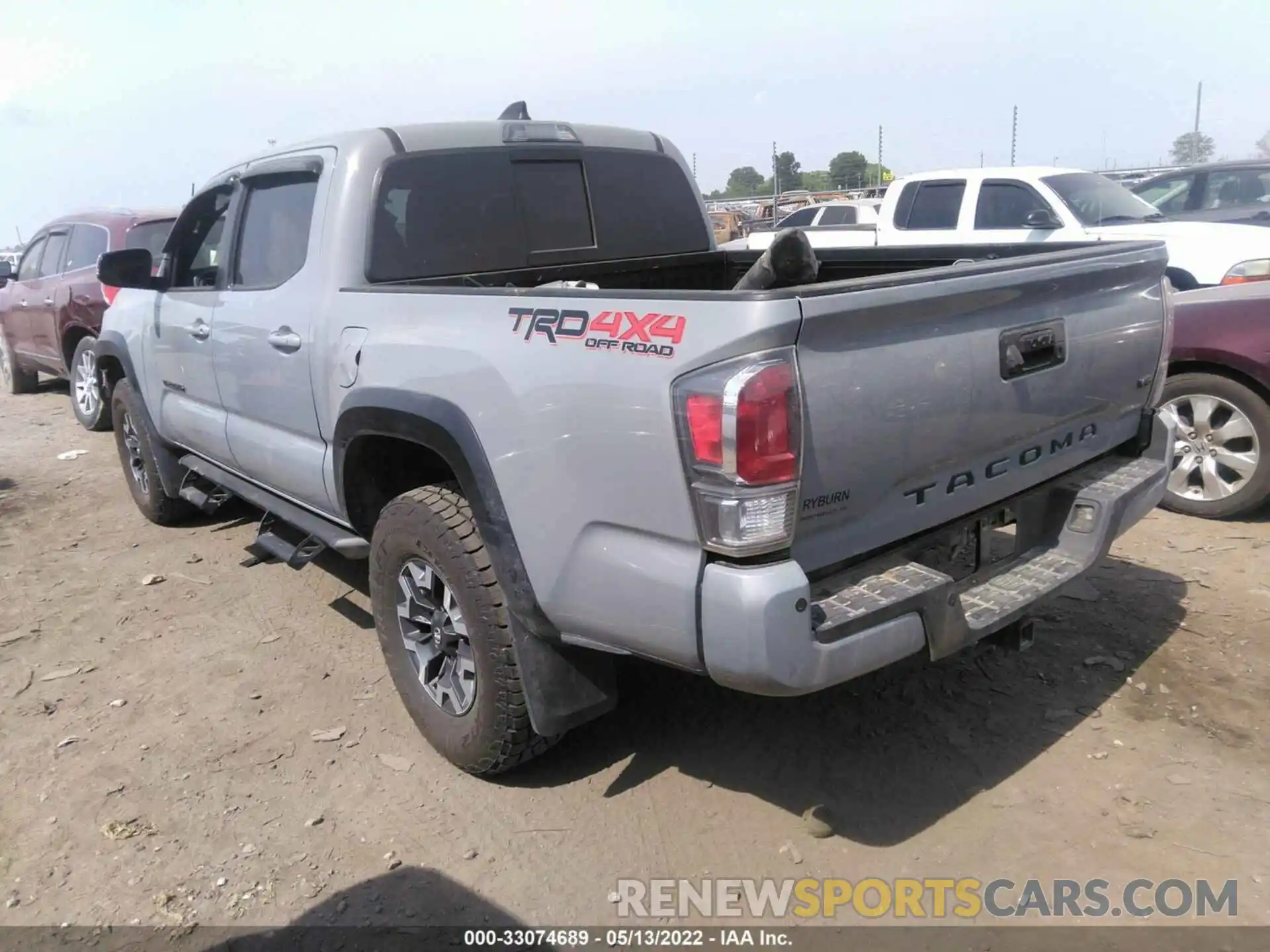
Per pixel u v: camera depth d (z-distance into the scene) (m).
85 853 2.97
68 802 3.23
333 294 3.51
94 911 2.73
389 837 2.99
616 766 3.28
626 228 4.42
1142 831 2.82
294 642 4.35
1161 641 3.86
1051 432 3.01
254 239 4.13
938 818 2.94
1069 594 4.30
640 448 2.37
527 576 2.74
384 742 3.51
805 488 2.29
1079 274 2.92
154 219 8.68
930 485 2.65
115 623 4.63
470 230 3.83
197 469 5.14
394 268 3.61
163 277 5.01
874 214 15.52
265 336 3.90
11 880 2.87
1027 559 3.06
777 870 2.77
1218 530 4.97
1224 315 4.88
